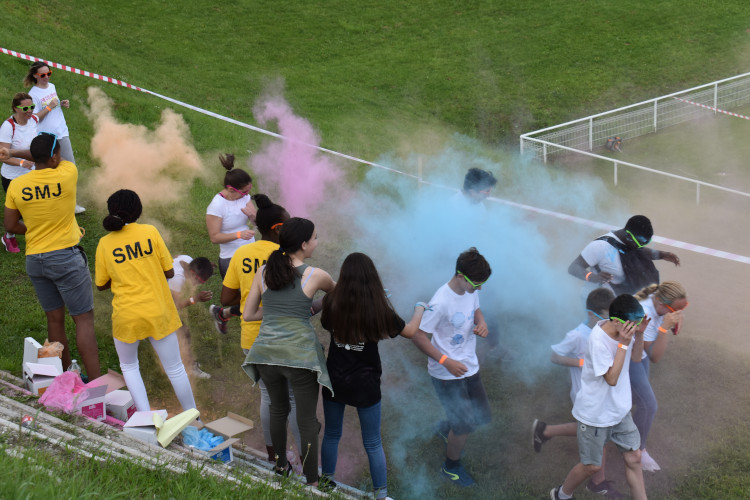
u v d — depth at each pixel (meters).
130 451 4.12
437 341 5.16
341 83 19.17
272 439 4.54
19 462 3.36
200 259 5.75
